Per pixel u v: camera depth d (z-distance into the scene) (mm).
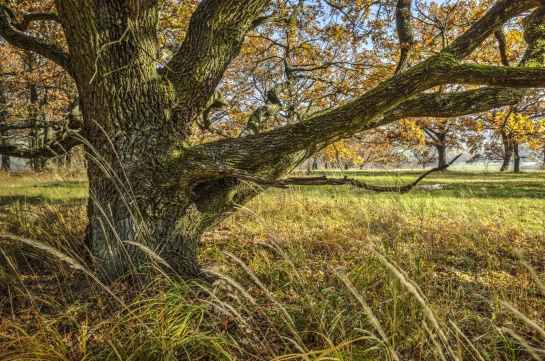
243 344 2332
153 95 3227
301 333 2447
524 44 7129
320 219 5984
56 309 2789
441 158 30234
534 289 3326
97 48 2914
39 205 6711
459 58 3100
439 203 8219
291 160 3963
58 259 3418
